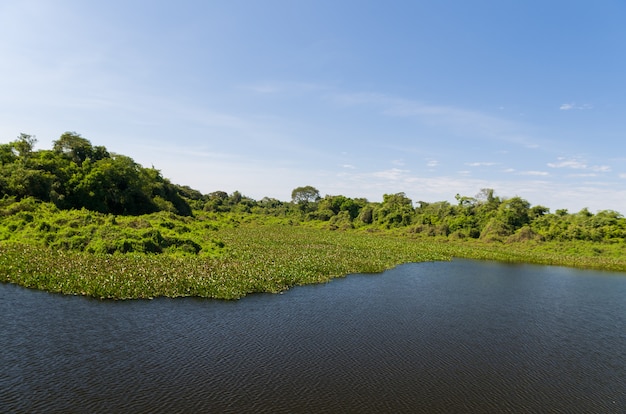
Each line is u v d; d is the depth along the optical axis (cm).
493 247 7894
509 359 1912
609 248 7500
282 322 2219
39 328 1877
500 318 2623
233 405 1330
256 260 3697
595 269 5591
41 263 2777
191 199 13662
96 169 6588
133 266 2886
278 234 7094
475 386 1597
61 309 2145
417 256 5491
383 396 1460
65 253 3212
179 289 2573
